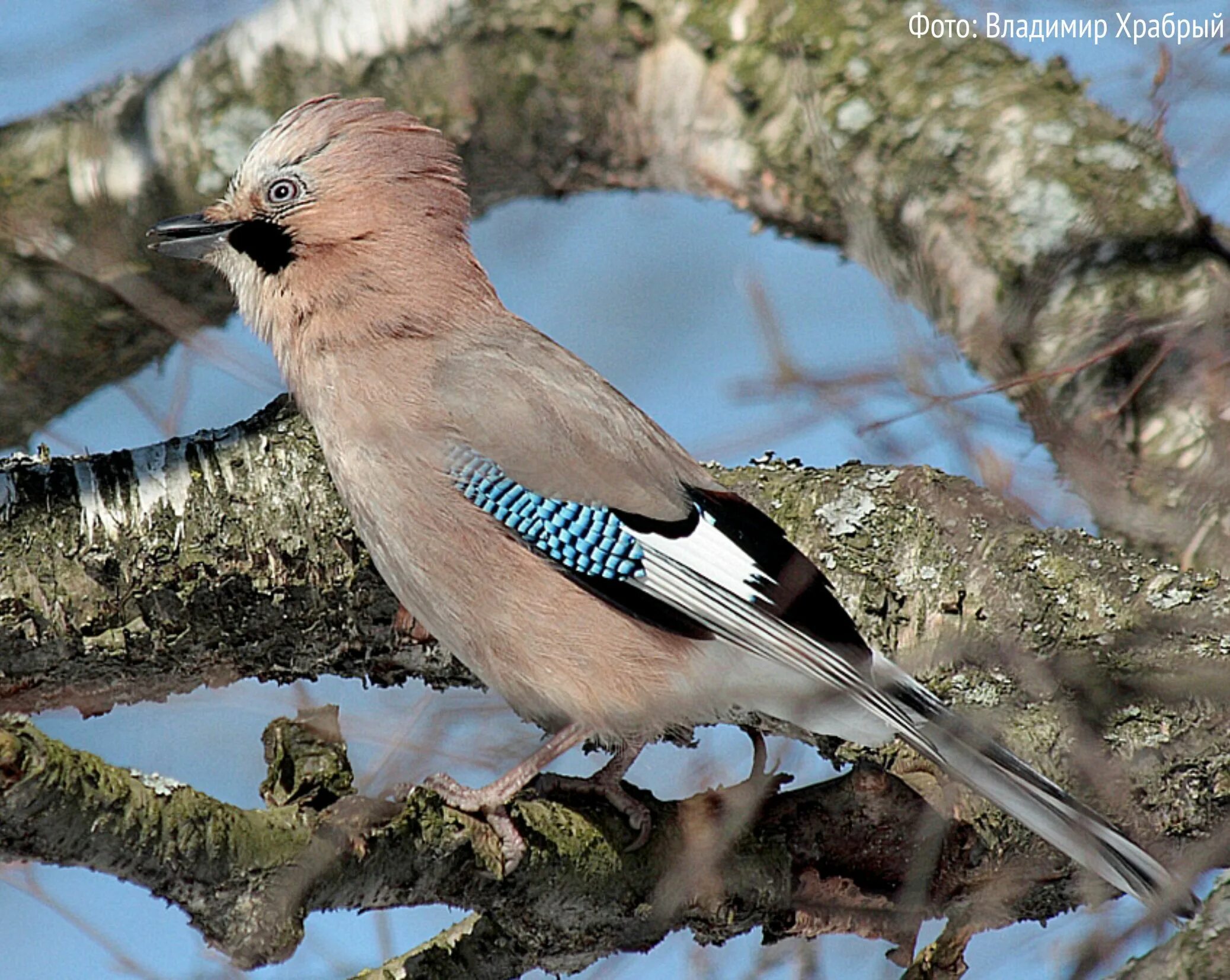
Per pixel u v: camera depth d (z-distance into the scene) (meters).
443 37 11.96
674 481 9.65
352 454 9.52
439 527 9.51
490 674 9.65
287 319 10.17
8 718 6.37
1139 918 7.45
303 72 12.04
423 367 9.82
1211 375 9.70
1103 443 10.04
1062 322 10.45
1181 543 9.36
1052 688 8.77
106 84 12.49
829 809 8.66
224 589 9.39
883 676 8.76
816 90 11.41
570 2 11.90
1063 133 10.93
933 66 11.38
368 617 9.75
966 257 10.91
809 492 9.84
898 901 8.71
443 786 8.45
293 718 7.53
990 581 9.23
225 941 6.96
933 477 9.71
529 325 10.45
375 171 10.19
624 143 12.25
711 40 11.80
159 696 9.88
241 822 6.85
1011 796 8.37
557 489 9.49
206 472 9.43
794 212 11.83
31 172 12.04
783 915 8.62
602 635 9.45
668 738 10.15
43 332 12.12
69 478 9.24
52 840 6.41
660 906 8.32
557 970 8.55
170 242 10.41
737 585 9.21
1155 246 10.53
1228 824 7.65
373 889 7.36
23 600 9.05
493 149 12.31
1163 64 10.66
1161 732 8.73
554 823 8.10
